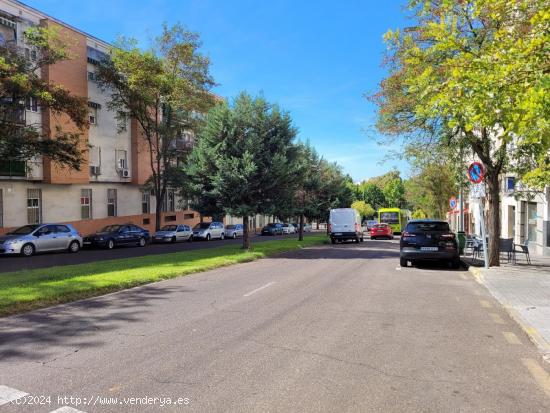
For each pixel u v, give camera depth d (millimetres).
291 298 9773
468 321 7773
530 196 16812
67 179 31453
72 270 13578
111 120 36531
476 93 6402
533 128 6285
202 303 9148
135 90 32500
